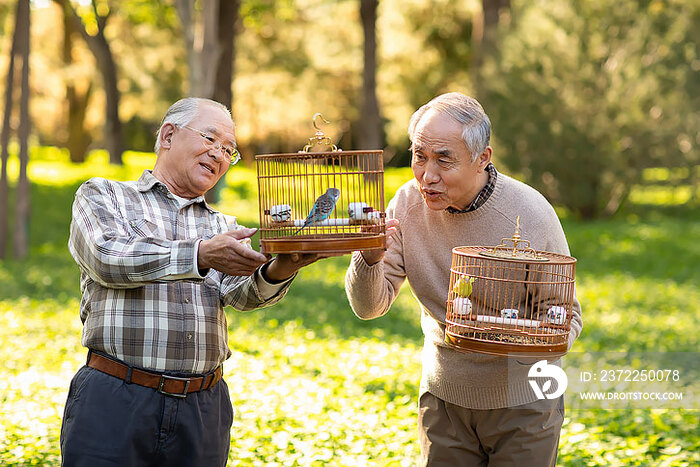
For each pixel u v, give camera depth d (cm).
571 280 576
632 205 4362
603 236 3500
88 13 5325
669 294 2331
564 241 617
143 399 526
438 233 607
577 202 3941
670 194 4681
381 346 1546
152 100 6519
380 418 1041
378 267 585
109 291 536
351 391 1189
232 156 580
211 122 564
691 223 4006
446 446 623
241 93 6625
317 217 540
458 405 609
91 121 7600
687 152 3828
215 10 2962
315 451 876
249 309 568
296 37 6438
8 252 2888
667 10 3822
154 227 550
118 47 6131
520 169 3928
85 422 521
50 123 7862
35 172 4775
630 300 2223
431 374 622
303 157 542
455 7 5759
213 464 559
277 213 543
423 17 5831
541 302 586
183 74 6156
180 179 568
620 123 3762
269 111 6969
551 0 3981
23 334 1506
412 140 572
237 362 1290
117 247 504
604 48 3878
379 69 6019
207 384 555
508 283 583
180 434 537
